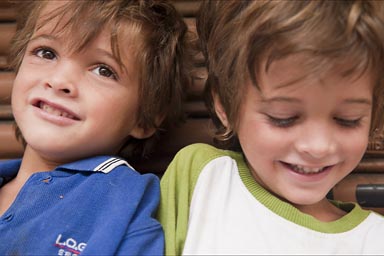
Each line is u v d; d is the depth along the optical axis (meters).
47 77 0.69
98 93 0.69
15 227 0.64
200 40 0.77
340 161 0.61
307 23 0.54
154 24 0.75
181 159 0.73
